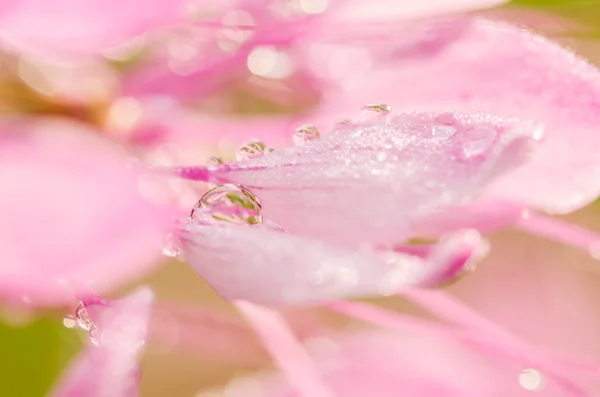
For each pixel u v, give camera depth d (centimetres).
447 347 12
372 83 11
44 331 12
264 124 12
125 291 10
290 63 12
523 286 13
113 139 11
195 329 12
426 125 10
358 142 10
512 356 11
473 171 10
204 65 12
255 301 10
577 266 13
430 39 11
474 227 10
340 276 9
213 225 10
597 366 11
